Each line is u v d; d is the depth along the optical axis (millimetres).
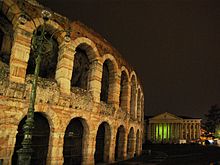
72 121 20094
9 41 17469
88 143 20406
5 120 14680
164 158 31641
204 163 27156
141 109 38438
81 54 22688
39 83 16844
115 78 25172
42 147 17141
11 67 15578
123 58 27688
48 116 17297
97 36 22688
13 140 14898
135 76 31734
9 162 14516
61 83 18359
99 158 23047
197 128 86250
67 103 18562
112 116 23969
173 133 86625
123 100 28406
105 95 25922
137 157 30672
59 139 17688
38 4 17594
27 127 10875
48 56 19984
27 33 16500
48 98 17156
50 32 18906
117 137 27219
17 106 15320
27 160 10633
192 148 53312
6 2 15781
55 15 18688
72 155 19719
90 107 20750
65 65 18734
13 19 16516
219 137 97250
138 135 33938
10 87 15047
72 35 19750
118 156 26609
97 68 22031
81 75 22891
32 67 19078
